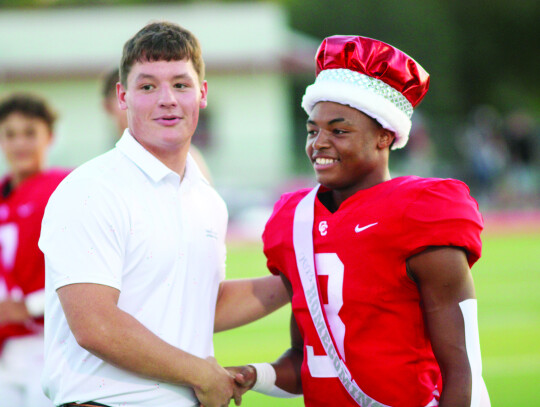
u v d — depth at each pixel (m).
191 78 6.85
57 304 6.64
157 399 6.54
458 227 6.11
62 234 6.38
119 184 6.61
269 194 50.38
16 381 9.58
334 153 6.54
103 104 10.41
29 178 9.98
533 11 80.62
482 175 54.19
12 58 57.47
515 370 15.14
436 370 6.45
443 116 77.94
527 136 55.16
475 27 81.62
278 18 60.47
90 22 58.31
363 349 6.38
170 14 58.28
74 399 6.51
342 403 6.51
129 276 6.56
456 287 6.12
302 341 7.51
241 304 7.78
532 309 22.44
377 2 75.69
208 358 6.88
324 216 6.75
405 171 55.31
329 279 6.55
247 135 59.62
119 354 6.21
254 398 13.41
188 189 7.03
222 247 7.39
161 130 6.73
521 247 38.72
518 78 84.06
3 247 9.55
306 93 6.80
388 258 6.27
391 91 6.53
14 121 9.80
